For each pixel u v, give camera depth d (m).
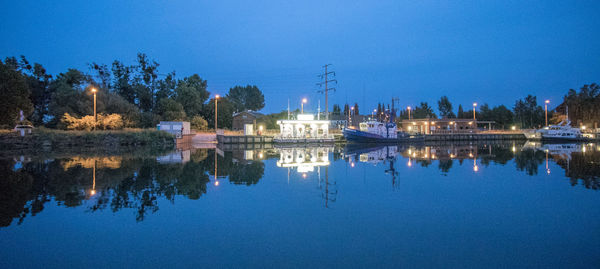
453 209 10.02
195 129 69.25
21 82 39.06
